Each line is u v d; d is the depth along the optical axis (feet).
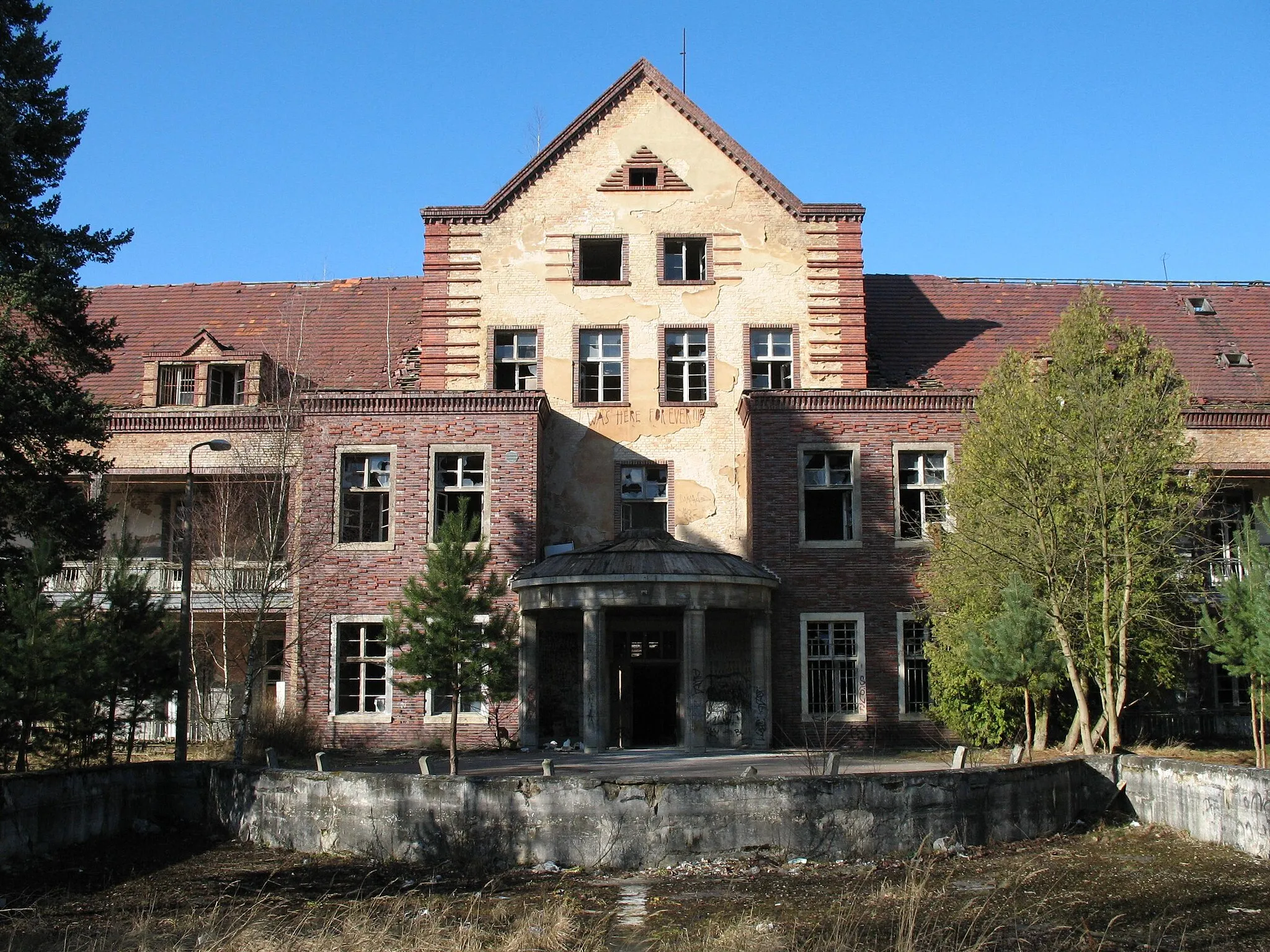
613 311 116.26
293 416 111.14
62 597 103.30
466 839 61.87
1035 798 67.87
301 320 128.26
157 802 72.90
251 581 107.76
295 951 45.68
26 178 83.10
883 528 106.32
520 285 116.78
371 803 64.08
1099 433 78.74
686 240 118.32
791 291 116.67
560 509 112.88
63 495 81.97
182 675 77.61
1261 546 73.72
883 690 104.06
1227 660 73.56
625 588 95.20
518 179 118.01
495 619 78.18
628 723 107.86
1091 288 91.04
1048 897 53.16
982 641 79.61
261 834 67.82
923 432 107.96
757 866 60.44
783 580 105.40
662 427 114.32
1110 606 81.76
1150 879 56.39
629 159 118.52
